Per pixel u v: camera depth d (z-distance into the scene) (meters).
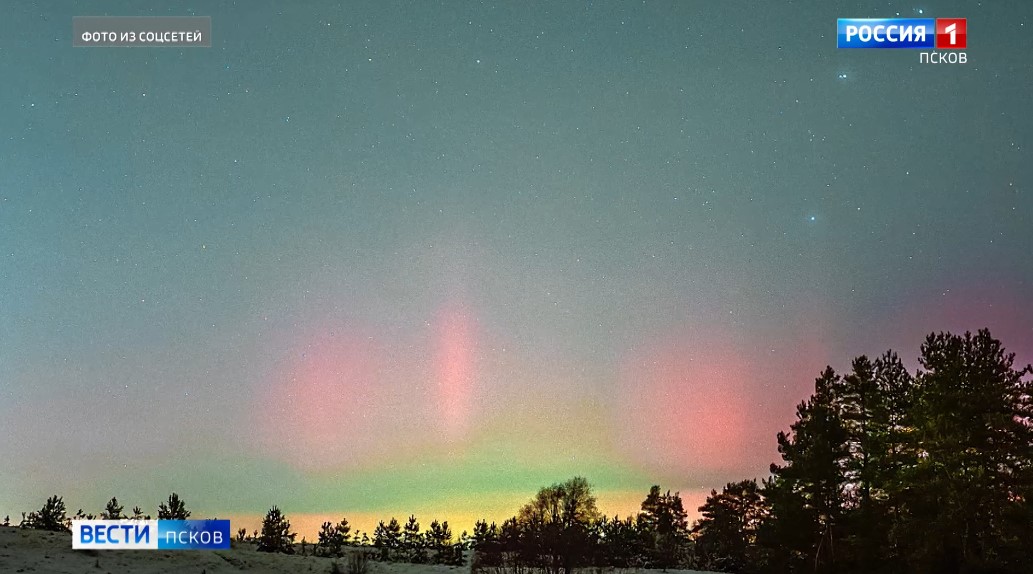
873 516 40.06
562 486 52.03
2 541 37.47
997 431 35.31
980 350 37.09
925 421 36.91
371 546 66.00
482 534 60.97
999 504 34.00
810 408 46.50
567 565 45.81
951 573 34.78
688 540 72.50
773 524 43.81
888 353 44.44
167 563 38.78
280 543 56.56
